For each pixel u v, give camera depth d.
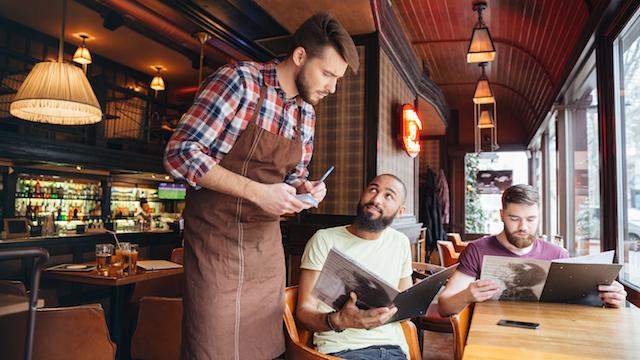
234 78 1.32
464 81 7.88
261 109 1.38
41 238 5.02
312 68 1.38
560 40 4.73
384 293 1.49
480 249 2.33
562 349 1.40
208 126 1.27
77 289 4.84
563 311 1.91
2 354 1.91
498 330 1.61
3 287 2.55
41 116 4.29
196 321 1.35
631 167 3.02
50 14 5.53
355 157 4.24
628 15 2.82
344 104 4.33
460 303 1.88
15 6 5.32
